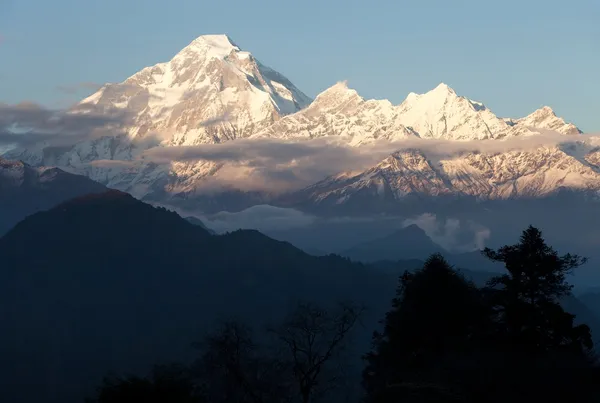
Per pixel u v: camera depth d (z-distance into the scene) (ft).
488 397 320.09
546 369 326.03
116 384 323.16
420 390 323.37
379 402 332.19
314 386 422.82
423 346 382.01
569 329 375.66
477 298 398.01
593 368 332.19
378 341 422.41
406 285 407.44
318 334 416.05
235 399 382.42
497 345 363.76
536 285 385.91
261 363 398.83
